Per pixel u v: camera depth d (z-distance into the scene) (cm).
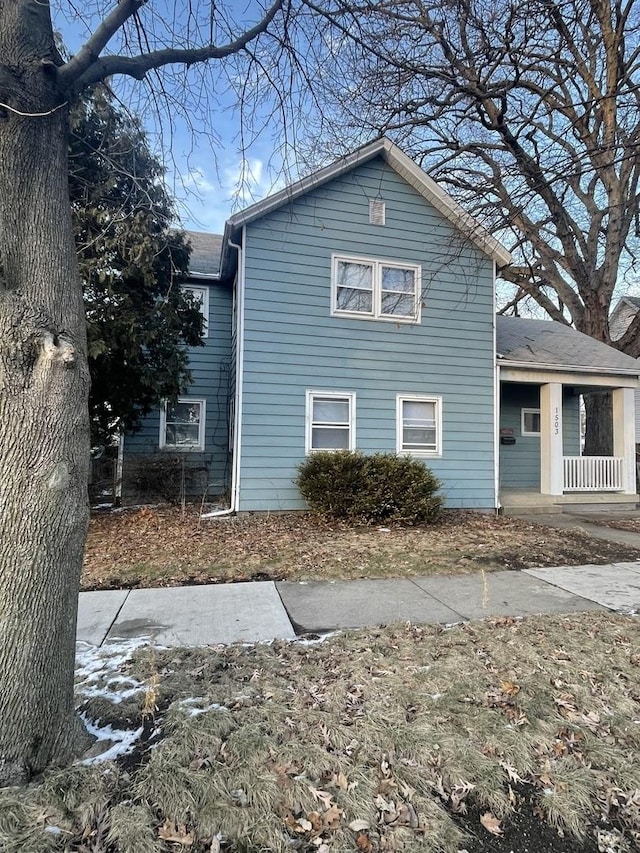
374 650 332
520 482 1295
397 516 840
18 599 200
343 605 433
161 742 227
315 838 179
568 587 495
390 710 256
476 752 225
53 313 212
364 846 176
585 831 187
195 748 222
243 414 904
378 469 865
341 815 189
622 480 1151
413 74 617
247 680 289
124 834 176
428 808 193
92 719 246
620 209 1206
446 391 1027
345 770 211
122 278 858
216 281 1204
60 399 209
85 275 795
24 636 200
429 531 789
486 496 1044
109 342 817
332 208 964
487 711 256
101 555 607
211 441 1204
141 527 783
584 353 1159
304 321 941
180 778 202
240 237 943
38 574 204
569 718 255
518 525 873
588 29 631
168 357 923
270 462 914
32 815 180
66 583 213
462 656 323
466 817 193
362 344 976
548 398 1120
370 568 558
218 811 187
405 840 179
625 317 2292
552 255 1339
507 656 324
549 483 1114
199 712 251
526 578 527
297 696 270
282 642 348
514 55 592
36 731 201
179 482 1046
